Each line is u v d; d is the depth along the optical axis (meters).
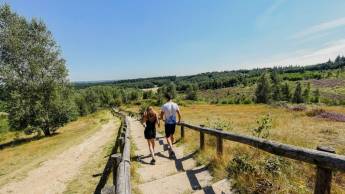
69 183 8.86
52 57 31.66
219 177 5.58
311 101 84.31
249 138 5.21
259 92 83.69
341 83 126.75
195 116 28.09
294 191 4.29
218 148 6.89
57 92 31.98
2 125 44.16
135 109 70.94
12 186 9.51
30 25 30.30
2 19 28.69
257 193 4.50
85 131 30.59
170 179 5.93
